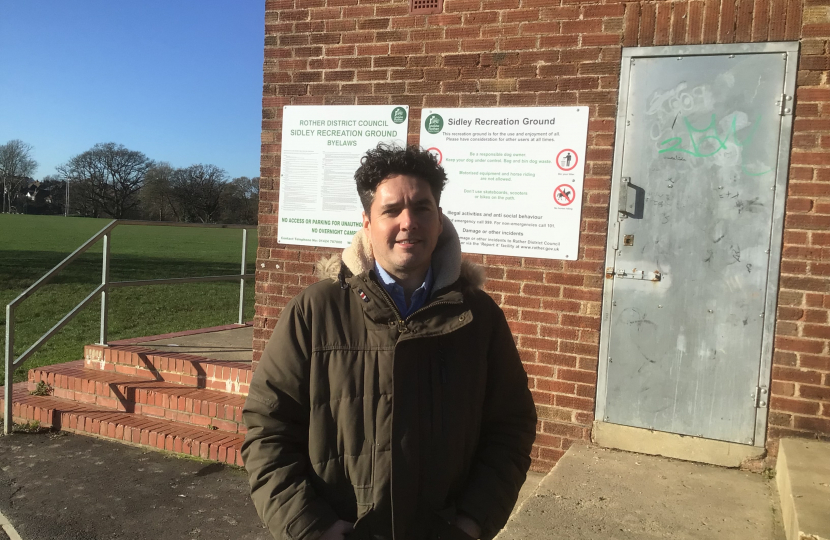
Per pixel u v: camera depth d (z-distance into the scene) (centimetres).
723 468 351
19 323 950
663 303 366
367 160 167
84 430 478
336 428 159
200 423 462
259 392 163
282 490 155
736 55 349
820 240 335
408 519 156
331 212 448
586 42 378
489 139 402
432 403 160
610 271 377
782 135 341
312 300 165
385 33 428
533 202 393
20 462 429
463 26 407
